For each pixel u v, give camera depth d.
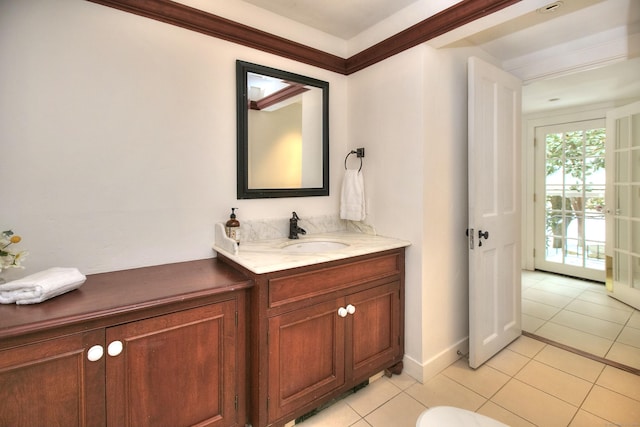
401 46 1.92
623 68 2.57
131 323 1.15
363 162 2.24
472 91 1.94
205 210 1.79
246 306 1.43
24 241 1.35
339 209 2.36
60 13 1.38
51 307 1.10
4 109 1.29
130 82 1.54
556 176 4.08
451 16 1.67
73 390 1.06
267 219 2.02
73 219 1.44
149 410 1.21
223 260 1.72
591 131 3.74
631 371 2.00
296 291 1.50
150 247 1.63
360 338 1.76
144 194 1.60
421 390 1.84
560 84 2.96
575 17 1.83
